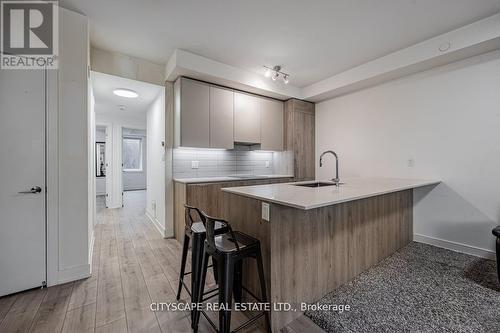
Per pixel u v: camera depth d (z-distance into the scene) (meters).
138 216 4.55
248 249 1.39
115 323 1.53
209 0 1.96
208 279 2.08
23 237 1.86
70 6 2.02
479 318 1.52
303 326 1.52
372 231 2.28
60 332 1.44
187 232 1.76
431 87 2.82
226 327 1.29
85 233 2.12
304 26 2.34
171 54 2.93
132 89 3.40
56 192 1.98
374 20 2.23
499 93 2.33
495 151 2.36
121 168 5.51
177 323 1.54
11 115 1.80
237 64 3.19
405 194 2.86
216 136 3.35
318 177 4.26
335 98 4.00
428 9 2.06
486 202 2.42
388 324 1.48
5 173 1.78
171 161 3.34
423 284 1.94
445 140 2.70
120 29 2.39
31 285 1.89
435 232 2.81
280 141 4.16
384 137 3.31
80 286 1.97
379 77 3.11
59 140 1.99
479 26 2.21
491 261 2.35
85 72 2.11
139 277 2.14
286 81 3.34
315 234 1.71
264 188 2.00
